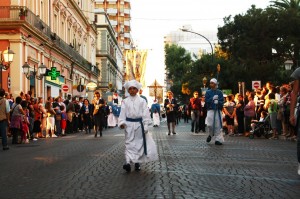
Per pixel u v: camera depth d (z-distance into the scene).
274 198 6.93
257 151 14.45
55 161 12.17
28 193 7.50
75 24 57.09
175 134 24.77
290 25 49.25
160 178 8.91
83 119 29.48
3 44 31.81
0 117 16.80
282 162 11.52
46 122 24.94
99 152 14.55
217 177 9.02
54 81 43.12
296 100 8.67
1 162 12.29
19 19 31.44
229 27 54.22
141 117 10.05
